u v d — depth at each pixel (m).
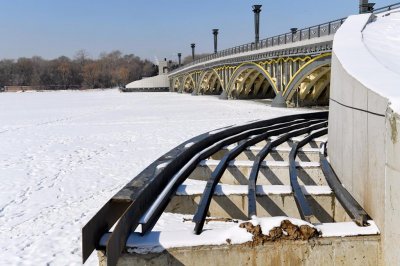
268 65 44.34
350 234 5.66
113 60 191.12
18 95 115.94
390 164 5.30
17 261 7.97
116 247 5.25
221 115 35.31
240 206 8.39
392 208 5.26
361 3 27.38
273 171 10.34
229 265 5.64
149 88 126.50
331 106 10.05
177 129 26.67
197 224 6.28
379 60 8.72
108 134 25.67
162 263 5.57
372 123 6.01
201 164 10.99
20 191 13.10
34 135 26.64
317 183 10.10
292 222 5.73
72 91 146.38
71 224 9.99
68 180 14.35
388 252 5.40
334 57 9.61
